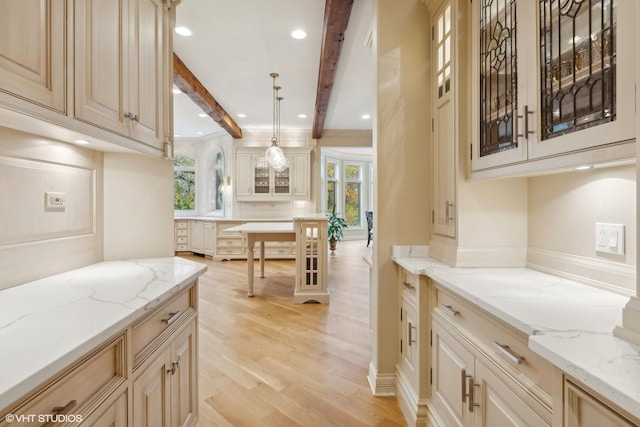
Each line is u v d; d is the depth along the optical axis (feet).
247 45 10.57
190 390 5.16
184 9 8.62
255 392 6.79
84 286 4.13
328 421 5.93
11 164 4.03
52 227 4.69
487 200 5.52
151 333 3.89
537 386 3.01
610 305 3.51
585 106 3.24
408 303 6.18
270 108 17.49
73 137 4.43
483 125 5.10
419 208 6.75
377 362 6.77
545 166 3.76
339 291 14.61
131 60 4.62
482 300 3.72
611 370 2.17
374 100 7.09
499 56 4.70
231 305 12.57
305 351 8.68
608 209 4.00
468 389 4.30
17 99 2.83
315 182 22.74
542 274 5.03
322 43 9.85
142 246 6.04
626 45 2.78
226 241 22.06
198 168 25.50
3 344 2.47
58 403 2.44
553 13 3.69
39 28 3.06
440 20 6.27
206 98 14.57
